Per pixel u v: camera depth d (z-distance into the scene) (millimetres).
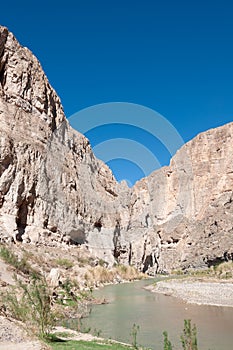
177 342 16797
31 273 30984
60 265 44938
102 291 40250
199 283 41531
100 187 83000
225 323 20531
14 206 49188
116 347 14398
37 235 51438
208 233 95625
